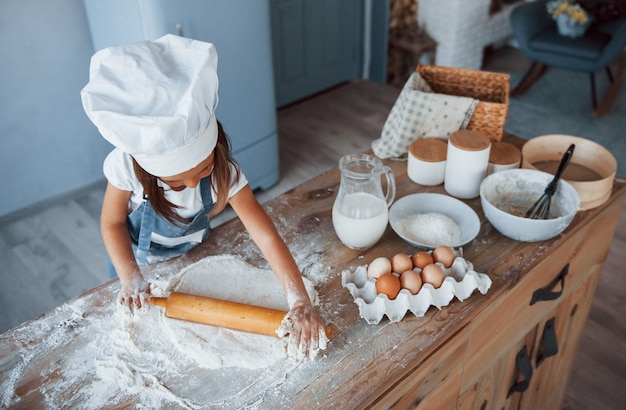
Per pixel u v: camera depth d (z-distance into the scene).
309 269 1.19
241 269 1.19
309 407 0.90
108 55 0.87
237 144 2.71
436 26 3.92
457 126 1.49
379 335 1.03
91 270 2.47
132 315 1.08
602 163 1.42
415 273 1.08
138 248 1.22
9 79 2.56
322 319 1.07
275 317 1.03
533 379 1.60
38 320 1.08
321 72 3.96
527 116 3.62
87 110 0.86
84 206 2.93
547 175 1.31
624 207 2.83
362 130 3.55
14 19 2.47
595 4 3.51
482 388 1.34
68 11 2.60
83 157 2.96
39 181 2.85
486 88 1.56
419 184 1.46
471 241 1.25
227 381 0.95
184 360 0.99
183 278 1.15
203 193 1.15
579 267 1.44
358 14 3.94
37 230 2.75
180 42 0.93
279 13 3.46
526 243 1.25
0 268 2.49
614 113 3.62
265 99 2.72
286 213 1.37
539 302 1.34
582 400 1.94
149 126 0.84
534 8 3.52
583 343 2.13
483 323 1.16
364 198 1.19
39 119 2.73
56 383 0.95
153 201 1.08
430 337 1.03
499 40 4.25
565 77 4.09
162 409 0.91
